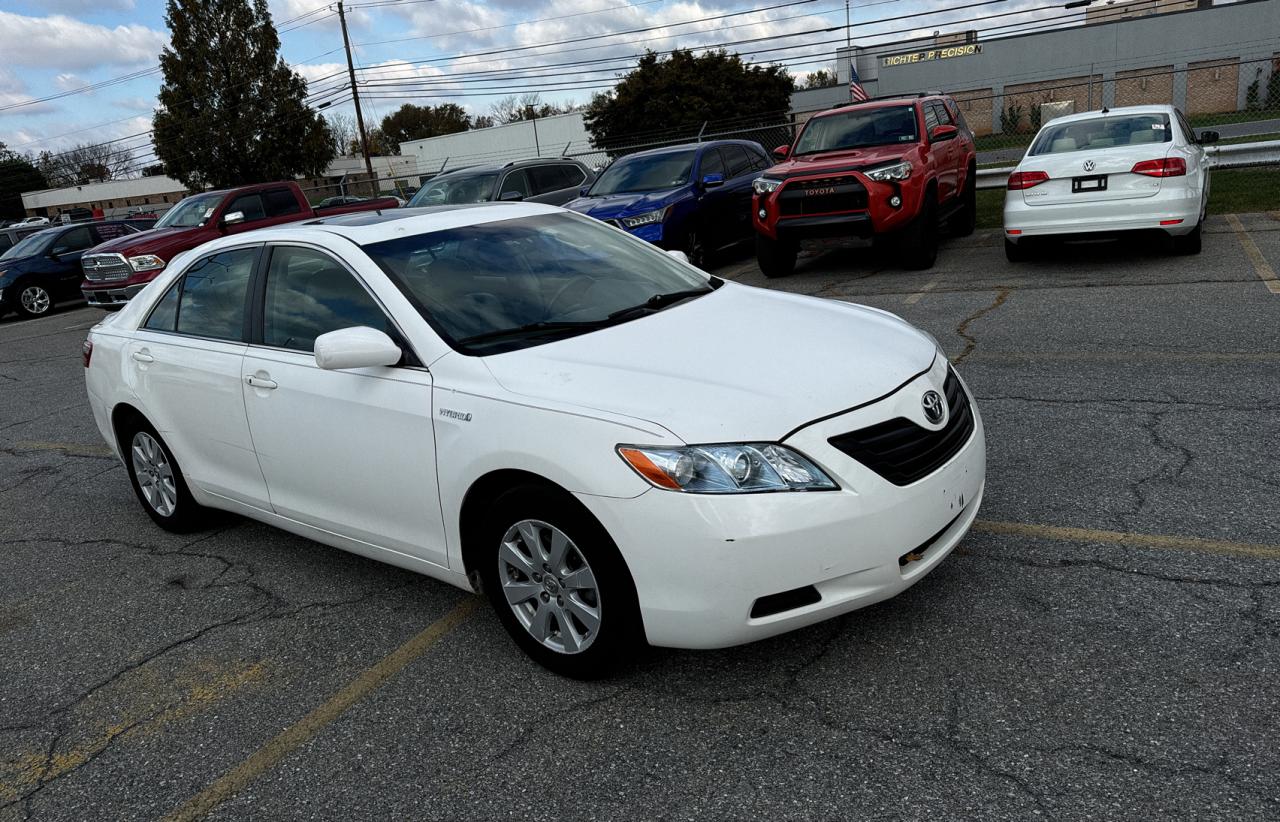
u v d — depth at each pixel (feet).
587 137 151.84
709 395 9.56
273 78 148.05
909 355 10.91
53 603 14.37
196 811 9.11
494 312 11.78
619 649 9.90
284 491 13.39
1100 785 7.90
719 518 8.89
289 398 12.57
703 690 10.00
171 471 15.84
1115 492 13.52
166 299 15.60
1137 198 28.71
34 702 11.50
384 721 10.19
